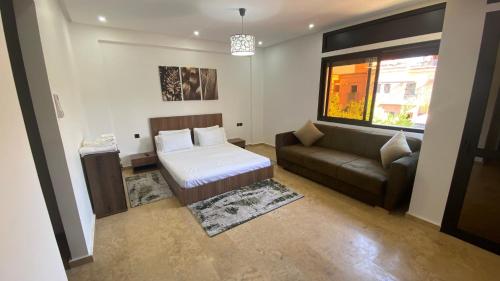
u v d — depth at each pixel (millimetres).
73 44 3428
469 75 1864
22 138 877
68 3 2648
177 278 1705
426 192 2266
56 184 1689
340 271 1749
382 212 2572
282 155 3936
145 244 2084
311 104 4484
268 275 1724
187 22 3434
